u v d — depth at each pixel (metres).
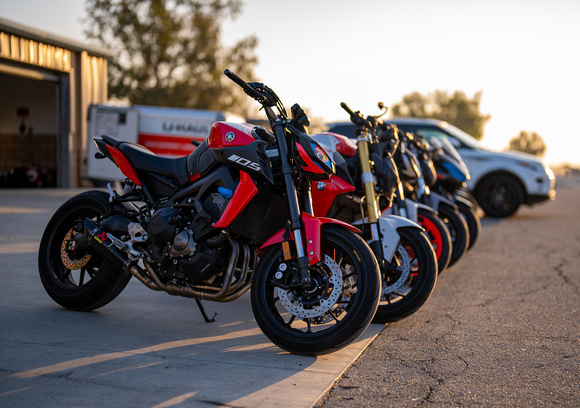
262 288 3.56
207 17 40.50
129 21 39.28
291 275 3.61
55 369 3.10
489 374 3.33
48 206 11.17
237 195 3.57
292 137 3.63
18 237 7.26
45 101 19.30
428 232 5.52
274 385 3.02
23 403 2.68
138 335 3.79
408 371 3.35
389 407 2.83
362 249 3.44
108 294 4.18
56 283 4.31
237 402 2.78
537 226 11.41
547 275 6.54
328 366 3.35
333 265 3.48
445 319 4.61
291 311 3.48
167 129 15.80
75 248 4.28
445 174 7.15
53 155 19.31
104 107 16.08
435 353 3.71
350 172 4.60
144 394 2.83
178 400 2.78
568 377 3.31
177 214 3.78
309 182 3.67
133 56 40.16
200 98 41.06
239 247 3.68
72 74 17.88
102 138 4.29
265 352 3.57
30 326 3.85
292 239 3.52
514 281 6.19
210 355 3.46
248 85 3.58
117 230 4.08
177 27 39.81
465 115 85.44
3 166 19.75
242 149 3.62
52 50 17.11
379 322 4.42
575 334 4.21
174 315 4.37
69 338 3.64
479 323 4.48
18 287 4.88
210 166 3.76
